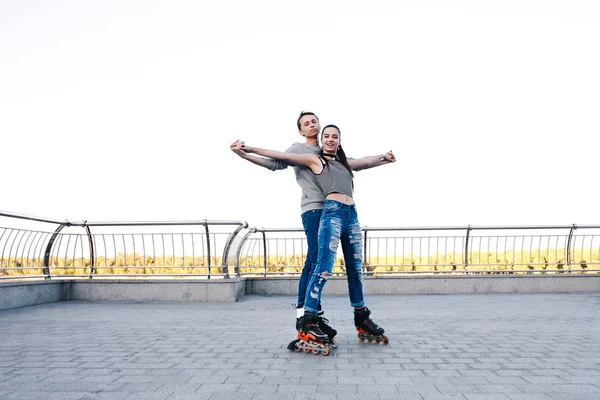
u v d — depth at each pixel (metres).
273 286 9.16
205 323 5.09
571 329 4.53
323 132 3.75
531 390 2.40
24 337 4.17
